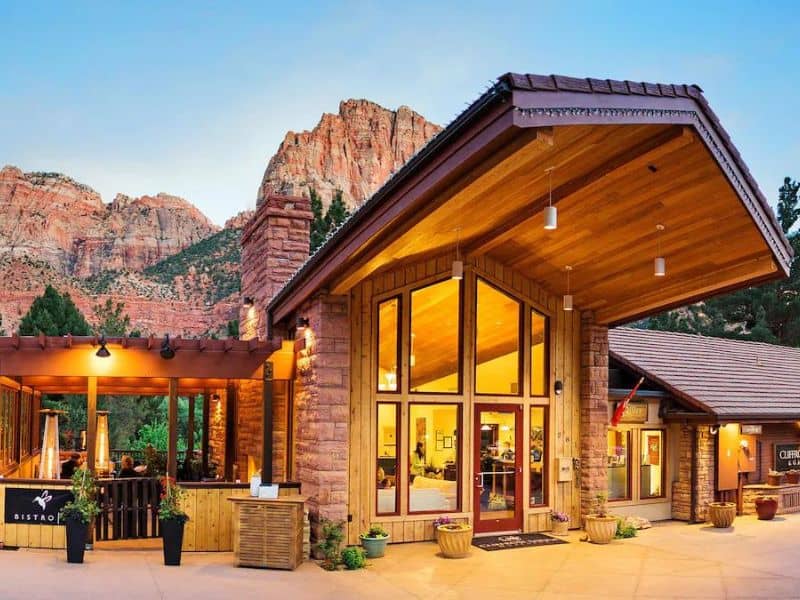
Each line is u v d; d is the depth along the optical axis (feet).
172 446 37.22
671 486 51.67
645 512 50.19
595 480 44.68
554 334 44.86
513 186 30.50
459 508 40.78
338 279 35.81
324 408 36.40
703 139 27.86
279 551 33.06
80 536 32.19
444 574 33.12
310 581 30.89
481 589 30.63
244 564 33.06
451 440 41.01
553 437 44.34
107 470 48.44
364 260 32.45
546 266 42.01
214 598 27.37
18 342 36.09
